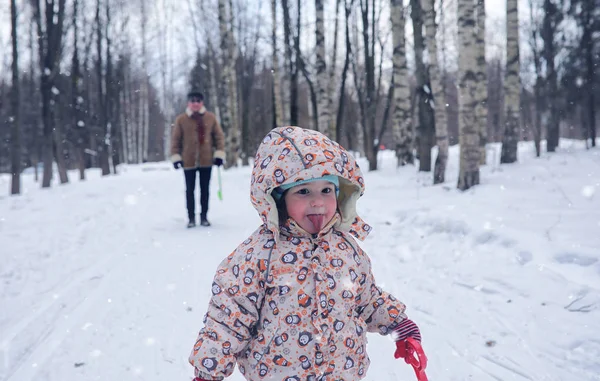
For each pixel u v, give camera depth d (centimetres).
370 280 195
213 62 2891
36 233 700
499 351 302
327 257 180
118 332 344
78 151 2027
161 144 5512
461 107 862
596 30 1584
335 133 2100
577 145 1797
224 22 2406
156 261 541
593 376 264
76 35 1948
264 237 182
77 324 359
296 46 1758
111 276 484
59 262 543
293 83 1742
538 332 321
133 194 1224
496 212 609
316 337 171
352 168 191
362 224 197
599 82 1573
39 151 2333
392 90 1719
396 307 191
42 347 320
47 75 1560
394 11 1492
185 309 390
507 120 1224
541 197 693
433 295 409
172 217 857
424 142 1329
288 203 181
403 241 585
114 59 2438
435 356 302
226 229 720
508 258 457
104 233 710
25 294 432
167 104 4166
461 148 865
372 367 293
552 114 1591
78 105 2009
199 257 554
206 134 735
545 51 1666
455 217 602
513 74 1223
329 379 172
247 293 172
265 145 186
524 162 1187
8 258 554
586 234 473
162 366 292
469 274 443
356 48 2422
